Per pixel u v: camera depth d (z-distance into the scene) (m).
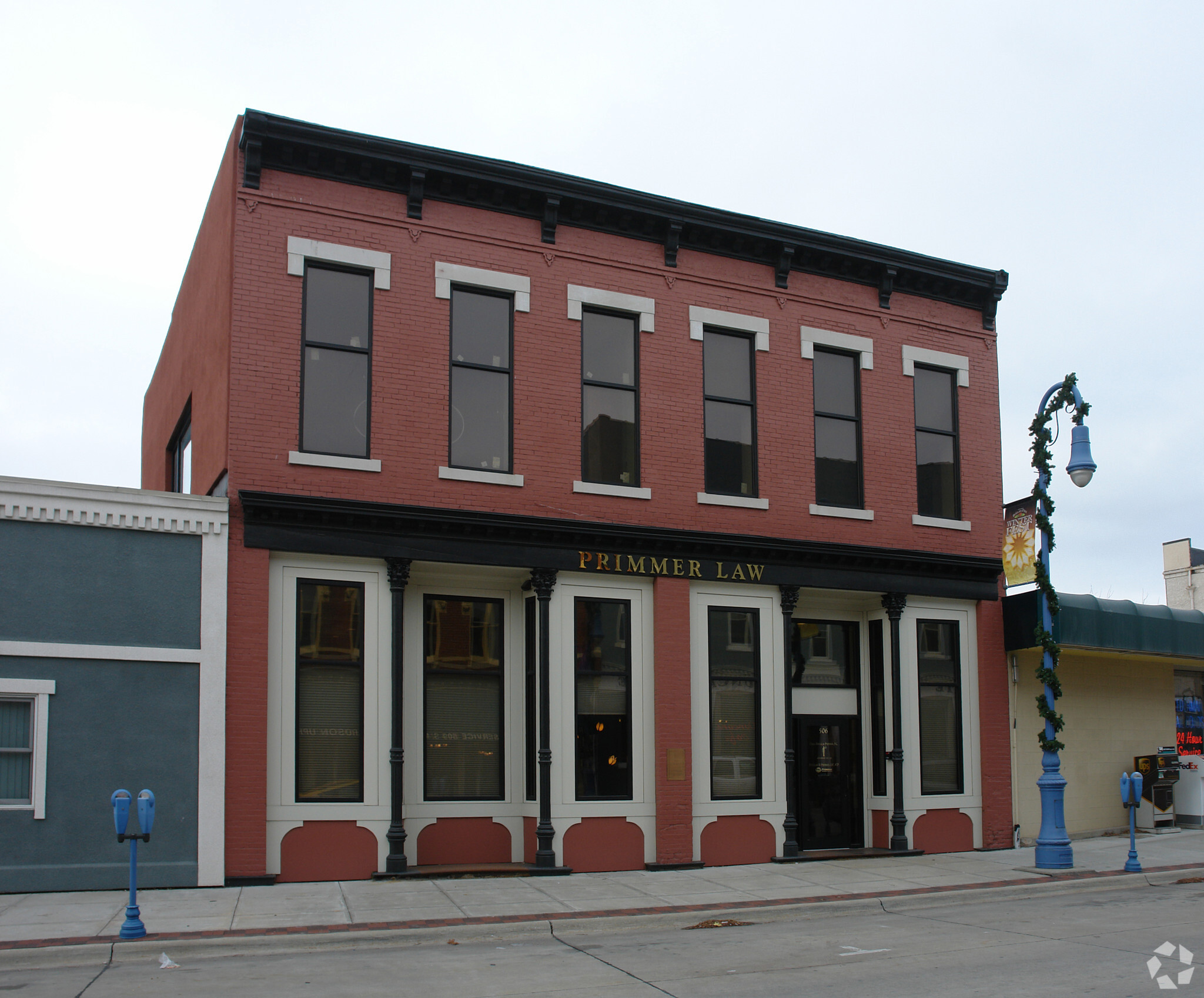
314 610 14.01
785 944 10.82
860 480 17.98
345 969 9.50
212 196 16.38
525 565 14.95
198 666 13.11
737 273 17.34
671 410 16.45
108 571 12.88
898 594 17.66
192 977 9.06
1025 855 17.27
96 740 12.59
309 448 14.26
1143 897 14.01
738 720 16.41
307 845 13.49
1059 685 16.25
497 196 15.59
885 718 17.62
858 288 18.38
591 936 11.30
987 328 19.59
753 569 16.55
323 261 14.54
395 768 13.89
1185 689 21.66
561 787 14.90
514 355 15.51
